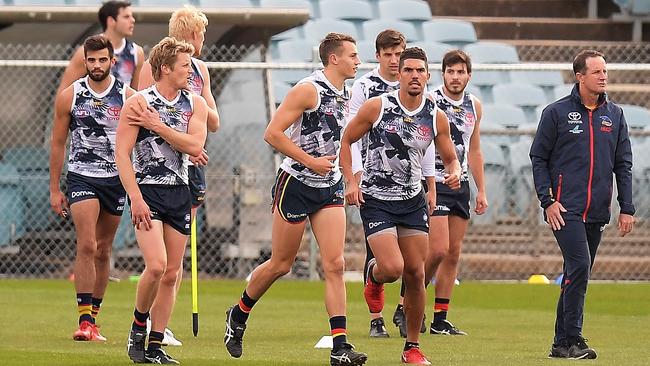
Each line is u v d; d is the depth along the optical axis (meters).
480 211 36.06
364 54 66.81
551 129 28.31
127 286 49.44
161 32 54.66
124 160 25.94
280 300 45.56
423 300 27.09
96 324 33.91
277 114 26.06
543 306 44.50
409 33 71.44
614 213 57.16
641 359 28.44
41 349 29.83
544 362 27.59
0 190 52.41
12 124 52.62
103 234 33.06
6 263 53.03
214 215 53.06
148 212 25.83
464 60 35.00
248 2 66.38
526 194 55.81
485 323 38.50
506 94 66.81
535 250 55.69
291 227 26.67
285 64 51.25
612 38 77.38
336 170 26.66
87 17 52.94
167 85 26.38
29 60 52.97
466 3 79.38
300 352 29.81
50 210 52.97
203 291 48.06
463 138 35.16
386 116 26.75
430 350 30.58
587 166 28.16
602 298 47.56
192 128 26.53
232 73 53.59
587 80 28.09
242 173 53.09
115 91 32.44
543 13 79.75
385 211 26.97
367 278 33.72
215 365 26.53
